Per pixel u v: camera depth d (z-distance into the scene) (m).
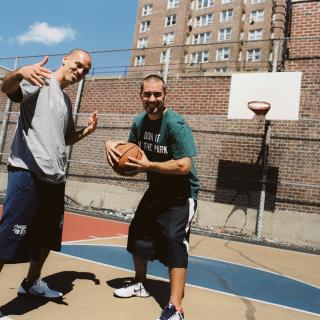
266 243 8.94
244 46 49.78
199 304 3.46
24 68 2.47
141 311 3.02
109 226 9.09
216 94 11.10
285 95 9.65
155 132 3.18
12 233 2.63
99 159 12.48
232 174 10.45
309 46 10.19
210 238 8.87
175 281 2.85
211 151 10.83
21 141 2.79
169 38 52.75
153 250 3.19
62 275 3.94
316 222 9.34
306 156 9.72
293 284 4.79
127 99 12.52
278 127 10.16
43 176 2.75
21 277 3.74
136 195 11.70
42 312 2.80
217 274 4.95
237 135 10.58
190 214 3.05
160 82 3.07
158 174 3.12
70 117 3.13
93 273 4.18
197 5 53.22
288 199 9.71
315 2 10.46
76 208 11.99
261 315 3.31
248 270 5.45
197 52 51.25
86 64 3.04
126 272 4.39
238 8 49.72
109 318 2.81
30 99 2.81
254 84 10.01
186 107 11.44
